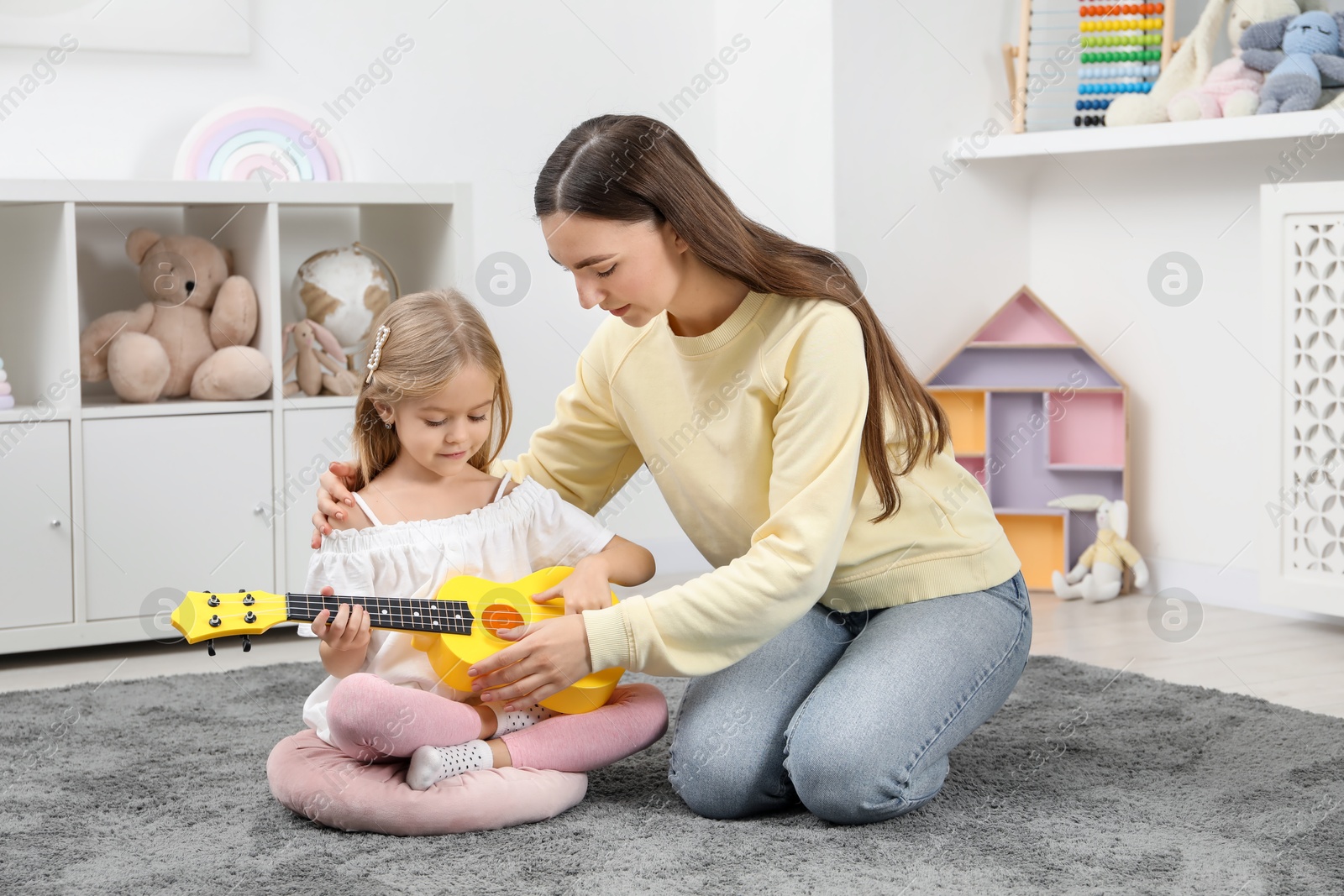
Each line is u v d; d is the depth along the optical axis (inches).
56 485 85.7
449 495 57.6
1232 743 63.3
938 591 56.2
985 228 113.9
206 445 89.9
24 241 91.7
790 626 57.8
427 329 54.5
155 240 94.3
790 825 52.3
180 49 97.7
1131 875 46.5
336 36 103.0
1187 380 105.0
